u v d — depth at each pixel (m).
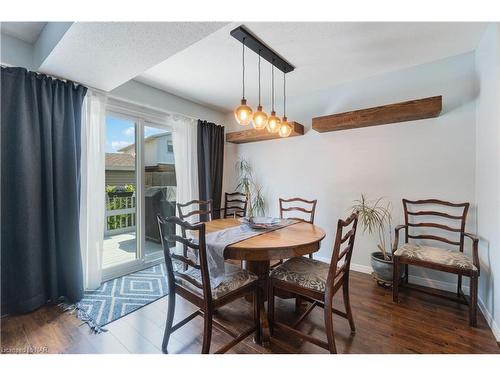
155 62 1.95
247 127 3.93
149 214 3.22
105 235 2.77
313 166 3.26
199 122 3.62
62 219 2.19
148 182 3.20
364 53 2.27
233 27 1.88
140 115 3.03
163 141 3.39
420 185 2.51
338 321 1.87
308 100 3.29
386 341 1.62
